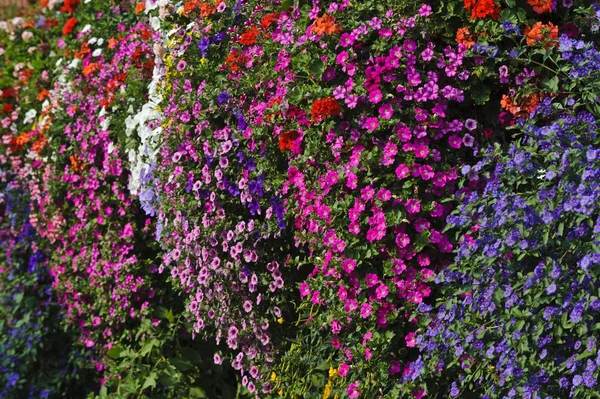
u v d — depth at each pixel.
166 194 5.02
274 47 4.27
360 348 3.70
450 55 3.64
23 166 7.98
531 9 3.69
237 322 4.64
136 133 5.66
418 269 3.68
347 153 3.80
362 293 3.73
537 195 3.18
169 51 5.23
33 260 7.38
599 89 3.34
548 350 3.21
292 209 4.11
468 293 3.40
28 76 8.01
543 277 3.12
